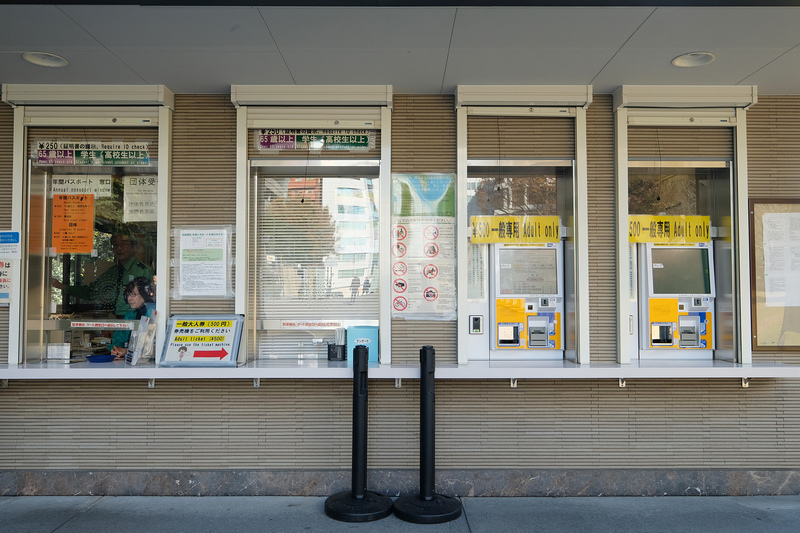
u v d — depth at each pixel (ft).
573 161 15.11
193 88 14.96
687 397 15.02
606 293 15.02
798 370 13.66
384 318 14.83
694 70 13.82
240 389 14.85
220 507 13.88
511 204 15.81
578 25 11.48
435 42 12.30
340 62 13.34
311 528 12.66
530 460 14.83
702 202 15.99
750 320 14.94
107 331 15.47
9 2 10.50
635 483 14.76
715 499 14.52
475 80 14.47
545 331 15.43
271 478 14.65
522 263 15.46
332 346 15.42
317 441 14.83
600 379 14.97
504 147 15.14
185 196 15.14
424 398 13.66
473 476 14.69
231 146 15.21
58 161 15.12
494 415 14.88
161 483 14.65
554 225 15.29
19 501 14.26
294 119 14.92
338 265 15.97
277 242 16.01
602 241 15.08
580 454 14.88
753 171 15.33
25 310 14.98
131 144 15.14
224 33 11.84
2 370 13.73
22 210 14.90
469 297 15.51
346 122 14.94
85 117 14.97
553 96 14.76
